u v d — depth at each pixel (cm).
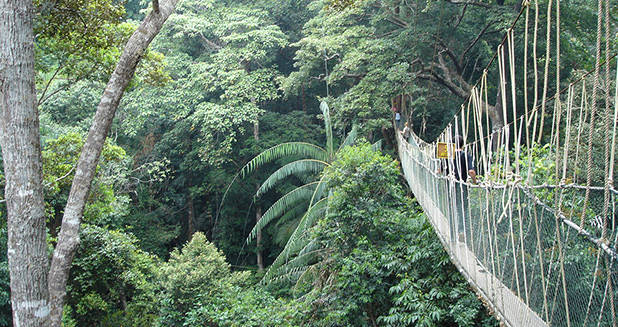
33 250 579
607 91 270
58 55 986
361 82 1680
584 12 1418
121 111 2192
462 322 770
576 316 349
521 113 1617
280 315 1066
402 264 936
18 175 582
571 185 366
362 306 988
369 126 1633
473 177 638
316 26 2095
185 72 2195
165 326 1200
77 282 1320
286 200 1554
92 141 636
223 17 2281
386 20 1902
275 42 2217
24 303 570
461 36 1778
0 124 602
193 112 2198
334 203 1128
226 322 1081
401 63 1633
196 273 1227
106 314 1330
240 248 2141
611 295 286
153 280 1396
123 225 1984
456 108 1858
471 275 596
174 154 2223
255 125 2102
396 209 1155
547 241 401
